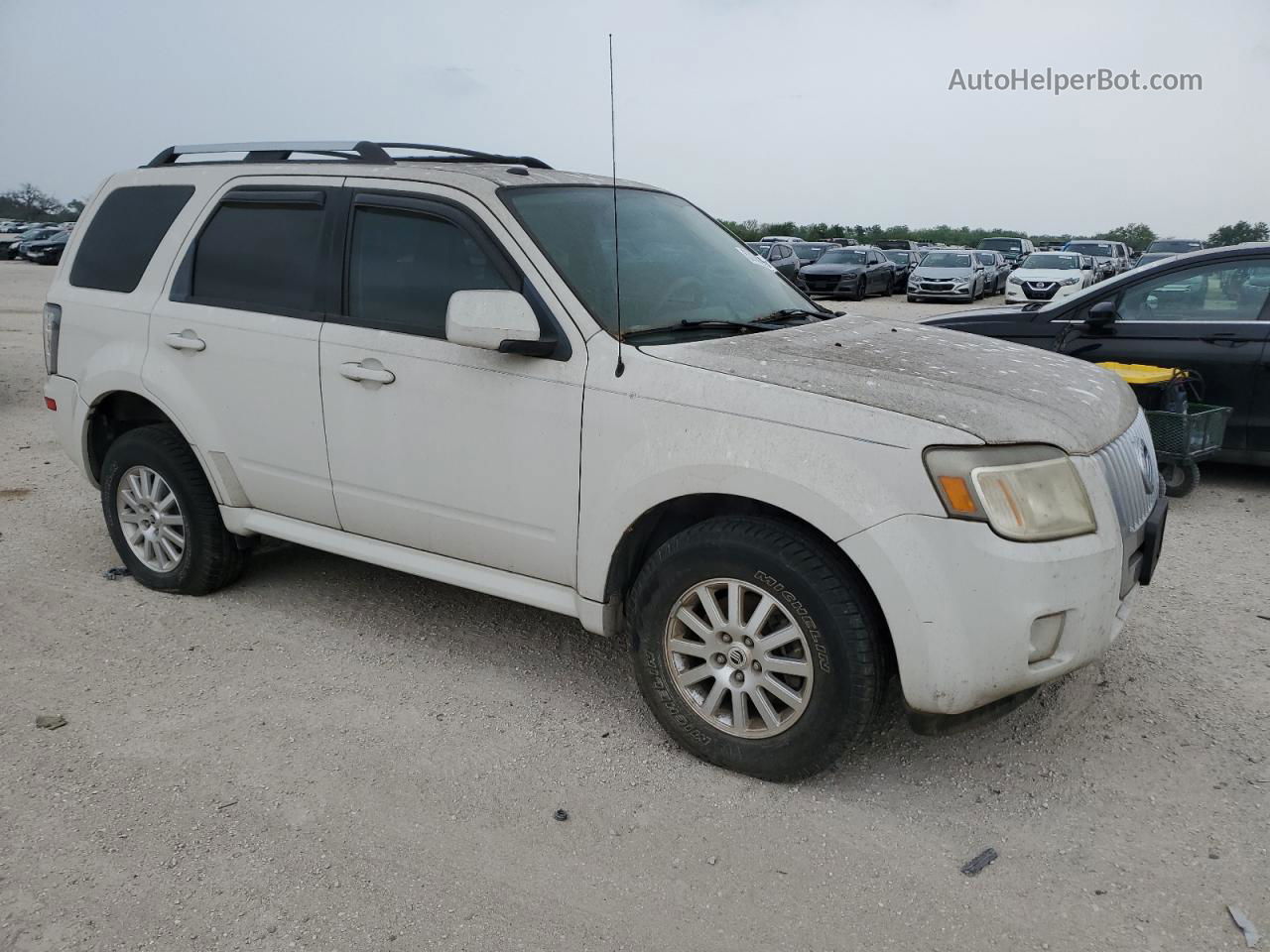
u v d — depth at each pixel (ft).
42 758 11.15
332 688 12.85
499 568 12.40
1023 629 9.45
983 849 9.68
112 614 15.16
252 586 16.22
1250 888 9.04
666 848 9.68
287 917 8.68
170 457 15.03
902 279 103.40
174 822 9.99
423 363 12.32
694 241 14.19
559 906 8.86
